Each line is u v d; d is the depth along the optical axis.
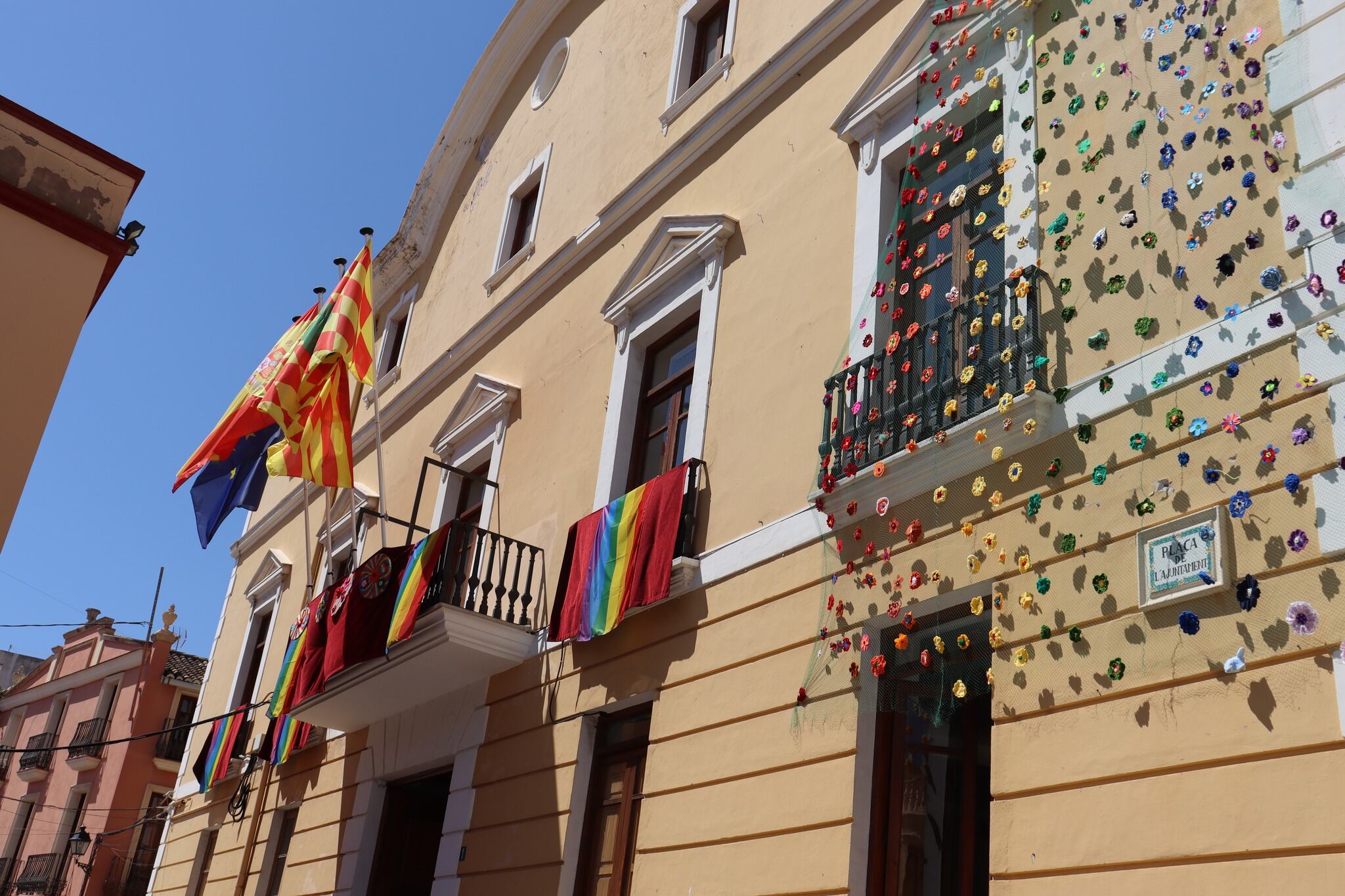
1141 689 5.09
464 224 15.58
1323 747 4.37
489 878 9.01
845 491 7.11
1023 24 7.19
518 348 12.47
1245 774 4.57
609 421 10.05
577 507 10.08
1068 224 6.37
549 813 8.68
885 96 8.12
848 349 7.52
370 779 11.48
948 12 7.62
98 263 7.55
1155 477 5.38
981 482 6.09
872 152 8.17
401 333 16.81
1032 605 5.71
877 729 6.50
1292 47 5.42
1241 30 5.78
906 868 6.28
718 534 8.20
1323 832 4.25
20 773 29.84
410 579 10.28
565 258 12.06
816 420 7.71
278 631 16.12
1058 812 5.22
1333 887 4.14
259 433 12.38
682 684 7.93
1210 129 5.74
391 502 14.28
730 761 7.23
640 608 8.55
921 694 6.17
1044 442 5.98
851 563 6.86
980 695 6.21
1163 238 5.78
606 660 8.78
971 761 6.64
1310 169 5.17
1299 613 4.54
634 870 7.68
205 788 15.85
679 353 9.88
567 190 12.91
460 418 12.98
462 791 9.76
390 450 14.99
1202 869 4.58
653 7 12.47
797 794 6.64
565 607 9.25
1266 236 5.28
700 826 7.23
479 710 10.04
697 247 9.65
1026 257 6.55
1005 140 7.04
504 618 10.34
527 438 11.45
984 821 6.49
